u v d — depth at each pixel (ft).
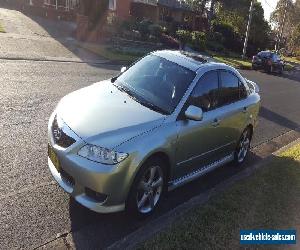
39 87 34.88
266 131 35.19
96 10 77.20
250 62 116.37
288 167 24.17
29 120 25.59
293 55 242.78
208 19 163.32
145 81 19.15
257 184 21.02
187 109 17.02
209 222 16.38
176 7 144.87
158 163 16.17
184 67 19.43
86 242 14.46
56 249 13.76
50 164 16.33
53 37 73.82
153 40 94.99
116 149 14.42
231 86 21.40
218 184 21.13
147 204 16.53
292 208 18.76
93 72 48.75
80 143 14.67
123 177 14.56
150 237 14.73
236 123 21.75
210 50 126.82
